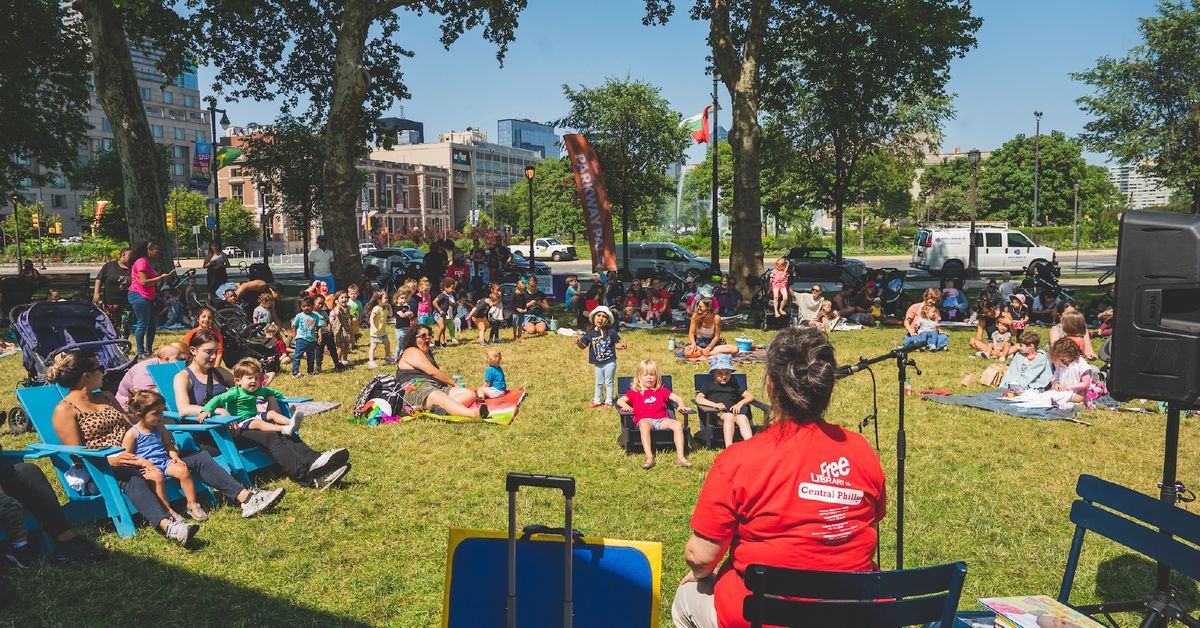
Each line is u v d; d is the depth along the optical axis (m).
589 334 10.37
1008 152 79.75
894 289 20.31
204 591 4.90
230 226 80.94
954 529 6.01
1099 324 18.11
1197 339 3.52
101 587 4.91
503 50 25.47
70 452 5.58
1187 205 34.41
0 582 4.66
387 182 117.19
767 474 2.71
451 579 3.21
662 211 84.44
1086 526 4.06
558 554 3.14
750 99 22.44
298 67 26.59
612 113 37.56
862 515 2.74
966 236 37.00
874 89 26.56
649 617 3.13
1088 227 65.62
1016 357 11.33
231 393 6.98
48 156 28.92
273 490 6.31
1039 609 3.42
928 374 12.85
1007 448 8.31
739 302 21.98
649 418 7.92
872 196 44.09
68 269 57.94
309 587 4.98
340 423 9.35
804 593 2.55
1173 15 29.58
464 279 22.14
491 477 7.28
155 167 22.33
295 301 22.52
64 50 26.45
